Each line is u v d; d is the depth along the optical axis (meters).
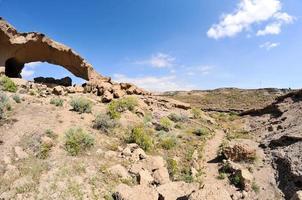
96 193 10.55
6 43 33.88
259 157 16.98
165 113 29.14
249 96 66.56
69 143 13.72
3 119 15.41
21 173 10.82
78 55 38.62
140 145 16.27
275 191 13.11
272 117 30.11
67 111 19.91
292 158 14.85
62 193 10.08
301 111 25.39
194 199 9.62
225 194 9.80
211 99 64.75
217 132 25.83
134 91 36.06
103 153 14.04
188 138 20.73
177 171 14.51
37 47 36.72
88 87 33.66
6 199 9.35
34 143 13.16
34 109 18.67
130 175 12.57
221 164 15.97
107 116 19.41
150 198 10.41
